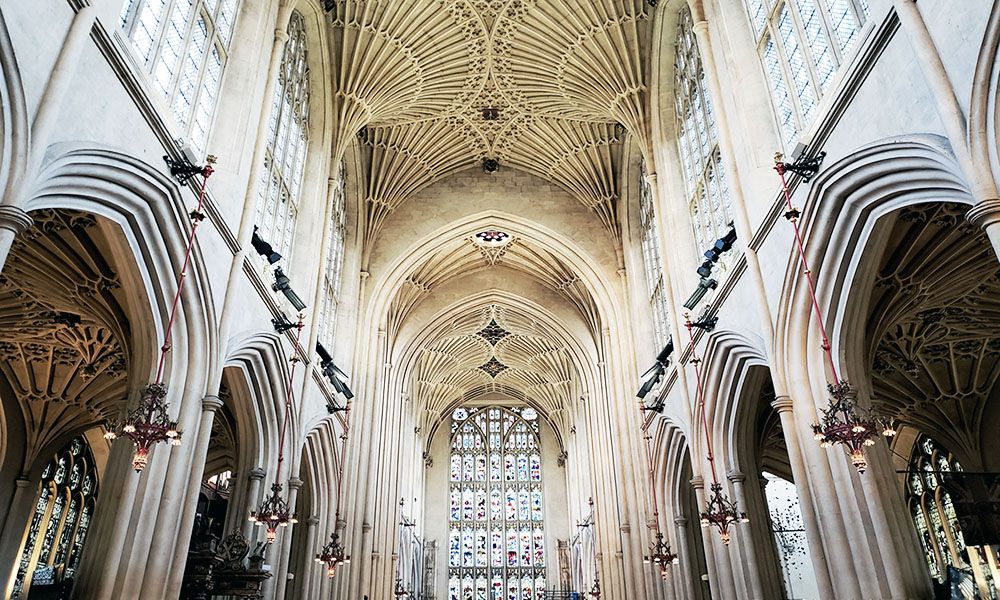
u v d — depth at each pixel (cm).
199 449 1270
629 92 2339
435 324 3584
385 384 3253
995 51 784
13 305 1722
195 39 1412
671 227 2147
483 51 2477
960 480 1355
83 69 949
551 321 3553
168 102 1281
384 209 2948
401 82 2430
